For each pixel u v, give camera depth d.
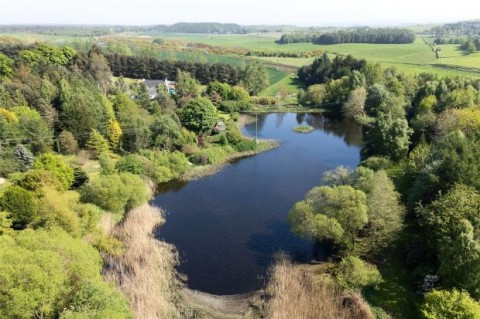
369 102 124.88
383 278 42.56
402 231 50.12
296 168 83.25
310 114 133.38
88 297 31.33
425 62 176.25
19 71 121.56
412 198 53.47
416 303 38.62
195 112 97.94
